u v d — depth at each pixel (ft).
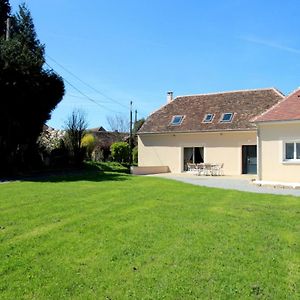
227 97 105.09
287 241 24.41
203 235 25.62
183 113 106.83
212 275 18.75
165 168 104.22
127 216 31.58
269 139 66.54
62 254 21.68
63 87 84.69
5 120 77.05
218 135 96.58
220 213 33.19
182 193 46.83
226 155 95.45
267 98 98.84
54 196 42.78
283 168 64.90
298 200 41.63
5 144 79.82
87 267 19.75
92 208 35.24
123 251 22.21
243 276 18.63
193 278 18.40
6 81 70.79
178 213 32.99
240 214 32.83
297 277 18.62
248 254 21.81
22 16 88.74
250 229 27.37
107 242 23.97
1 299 16.17
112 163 118.73
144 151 108.47
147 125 109.19
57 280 18.08
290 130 64.23
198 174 93.97
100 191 47.83
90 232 26.25
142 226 28.02
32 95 75.97
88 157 125.18
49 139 108.47
